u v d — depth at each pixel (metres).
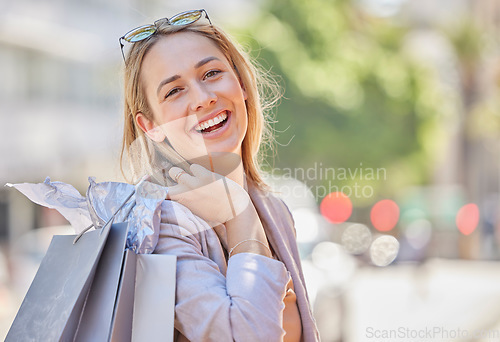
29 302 2.44
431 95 39.59
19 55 18.02
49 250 2.53
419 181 40.31
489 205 34.19
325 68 31.48
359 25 36.94
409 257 22.75
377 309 14.48
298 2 30.22
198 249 2.46
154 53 2.68
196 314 2.30
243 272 2.36
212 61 2.70
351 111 33.34
